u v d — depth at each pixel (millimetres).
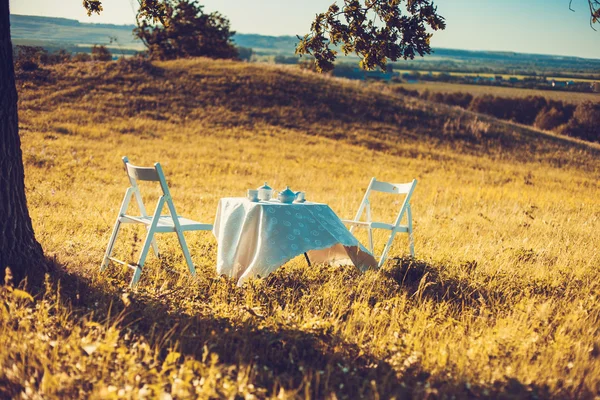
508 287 7031
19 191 6238
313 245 6969
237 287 6426
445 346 4867
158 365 4359
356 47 8617
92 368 4086
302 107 42469
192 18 76875
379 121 42688
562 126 55469
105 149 27016
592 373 4598
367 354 4820
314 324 5109
